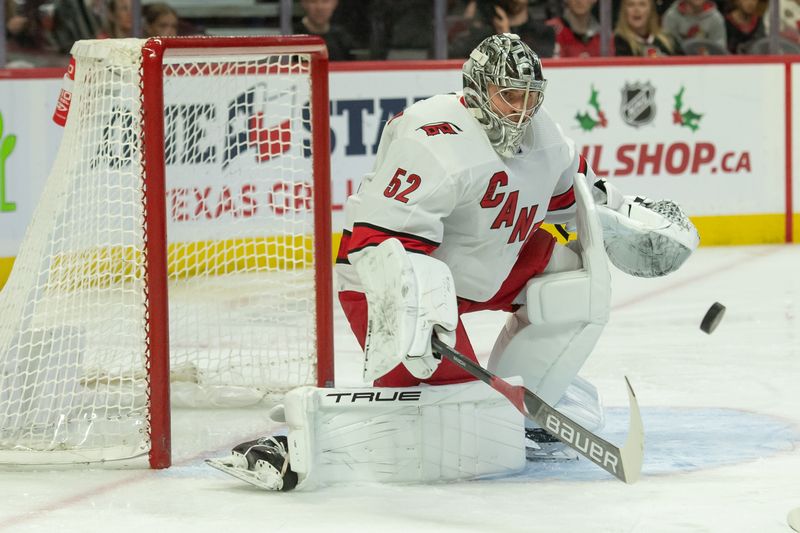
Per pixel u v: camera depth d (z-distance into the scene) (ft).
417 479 39.70
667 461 42.68
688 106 105.09
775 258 99.35
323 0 102.94
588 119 103.76
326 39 103.86
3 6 99.86
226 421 51.29
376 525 34.63
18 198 92.02
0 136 91.25
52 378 48.47
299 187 86.84
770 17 109.40
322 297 53.16
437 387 39.63
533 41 106.73
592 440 36.27
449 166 38.45
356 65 98.99
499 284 42.19
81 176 46.88
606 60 103.45
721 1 108.58
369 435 39.42
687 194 105.81
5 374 47.11
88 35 101.55
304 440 38.27
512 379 39.68
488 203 39.70
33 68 91.86
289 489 38.86
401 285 36.73
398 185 38.52
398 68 99.96
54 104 92.27
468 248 40.63
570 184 44.73
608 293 42.52
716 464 42.09
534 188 40.91
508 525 34.45
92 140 46.73
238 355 62.23
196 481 40.86
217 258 77.10
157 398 42.68
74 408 46.68
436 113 39.63
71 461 42.57
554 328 42.98
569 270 43.55
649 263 45.83
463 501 37.17
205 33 103.86
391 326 37.17
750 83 105.91
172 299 74.13
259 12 103.76
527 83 37.99
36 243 48.06
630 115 104.22
